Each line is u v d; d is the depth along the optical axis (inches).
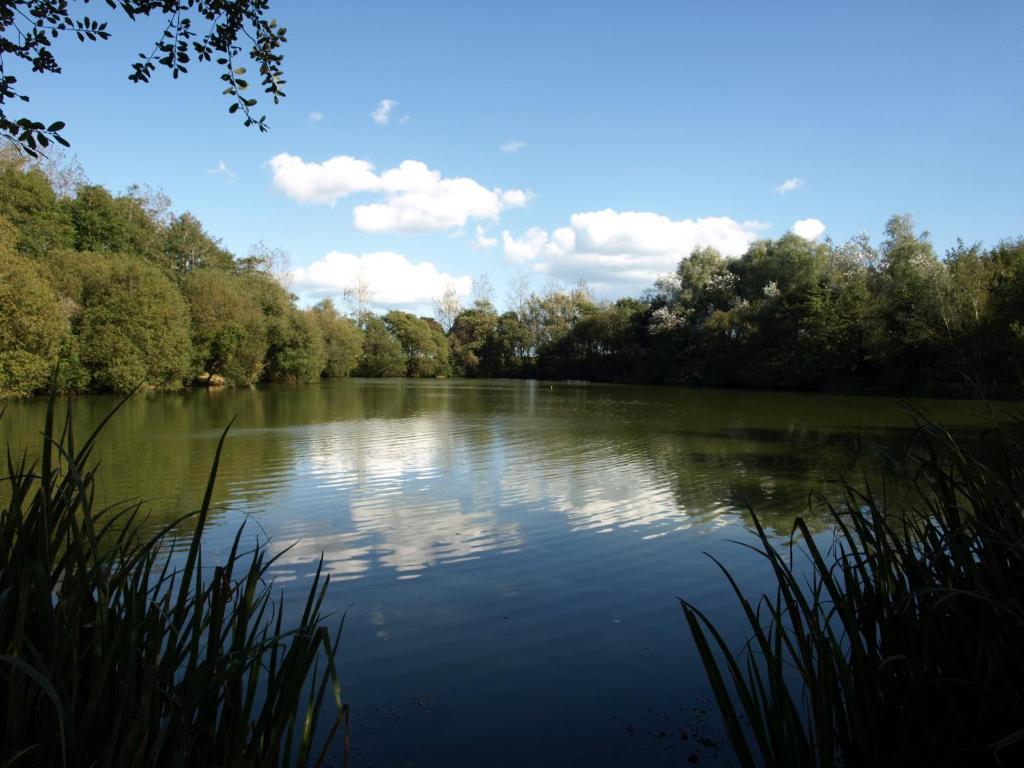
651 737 122.7
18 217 1201.4
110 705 69.9
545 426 691.4
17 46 154.5
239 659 72.8
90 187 1492.4
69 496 73.6
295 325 1758.1
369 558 234.7
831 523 269.7
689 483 368.5
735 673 79.7
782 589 84.4
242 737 73.1
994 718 81.5
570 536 261.9
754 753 115.8
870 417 788.0
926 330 1153.4
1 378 820.0
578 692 140.3
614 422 738.2
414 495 340.2
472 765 114.2
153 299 1143.6
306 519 290.2
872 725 79.8
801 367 1470.2
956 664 86.4
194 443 534.0
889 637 91.3
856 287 1419.8
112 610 75.6
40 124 146.5
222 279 1501.0
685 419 772.0
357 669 151.2
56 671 63.7
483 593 200.4
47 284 906.7
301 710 133.2
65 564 74.7
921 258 1261.1
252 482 374.0
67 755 63.2
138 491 345.4
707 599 194.2
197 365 1392.7
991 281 1117.7
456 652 159.8
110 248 1507.1
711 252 2026.3
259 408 912.3
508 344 2586.1
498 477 391.9
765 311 1592.0
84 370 1037.2
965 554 89.3
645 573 217.9
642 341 2137.1
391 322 2524.6
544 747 119.4
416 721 128.9
